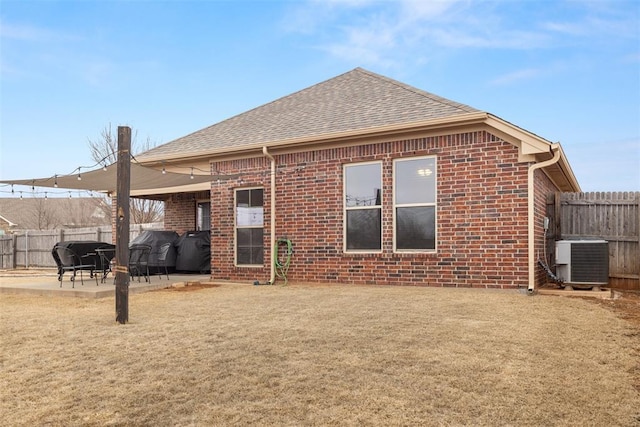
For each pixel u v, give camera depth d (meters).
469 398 3.30
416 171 9.44
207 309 6.94
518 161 8.35
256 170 11.16
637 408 3.12
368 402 3.25
